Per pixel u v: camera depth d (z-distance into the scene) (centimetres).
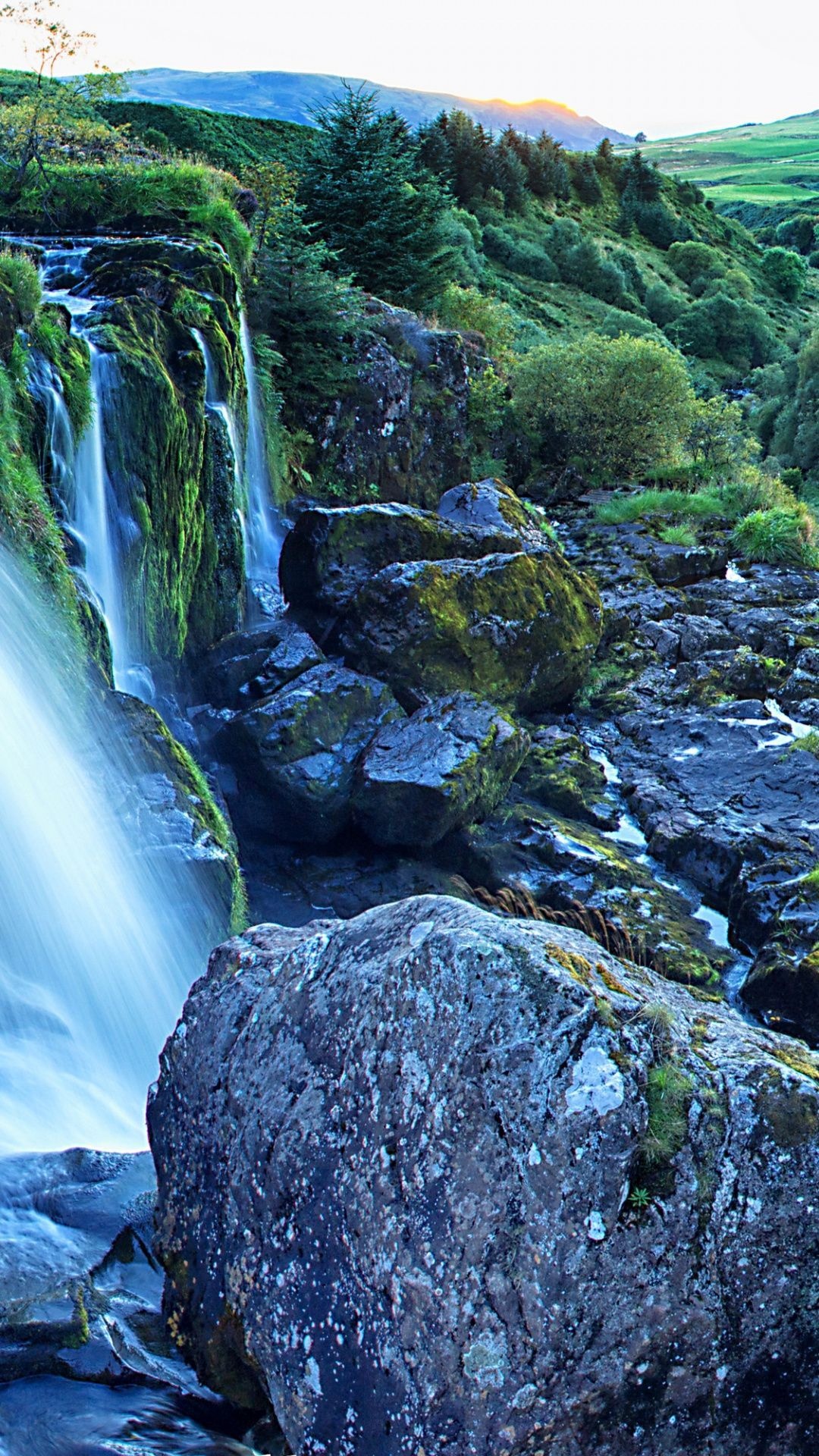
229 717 1043
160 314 1142
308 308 1656
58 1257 360
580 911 907
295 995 336
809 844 980
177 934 732
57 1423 311
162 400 1067
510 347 2855
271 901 928
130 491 1037
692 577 1748
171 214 1502
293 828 991
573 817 1070
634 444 2288
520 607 1185
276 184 1875
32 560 827
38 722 755
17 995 609
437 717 1041
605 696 1323
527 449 2322
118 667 1022
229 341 1255
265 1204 319
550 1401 271
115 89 1659
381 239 2241
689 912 945
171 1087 364
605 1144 277
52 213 1495
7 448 852
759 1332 287
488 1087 281
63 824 713
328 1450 293
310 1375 298
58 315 1020
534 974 289
